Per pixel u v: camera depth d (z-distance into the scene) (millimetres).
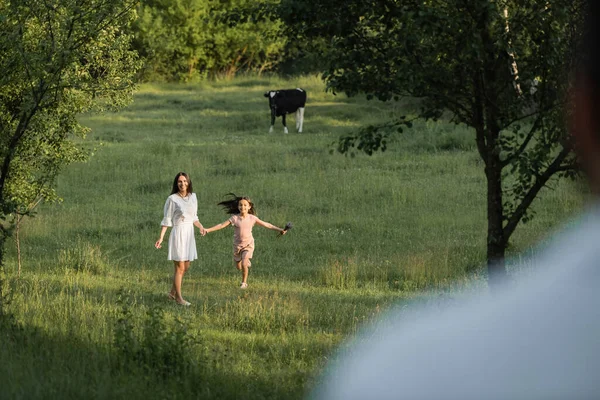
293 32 11758
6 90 14242
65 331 10836
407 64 10789
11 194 16812
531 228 21922
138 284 17344
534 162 10297
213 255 20922
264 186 29766
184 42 70562
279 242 22344
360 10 10977
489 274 11359
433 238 22656
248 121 48094
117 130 44938
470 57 10227
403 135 39250
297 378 9297
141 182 31219
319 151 37031
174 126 47125
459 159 34406
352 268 18703
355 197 28250
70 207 26703
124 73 16953
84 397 7215
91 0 13469
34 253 20625
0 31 13672
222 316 14078
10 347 9062
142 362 9008
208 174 32812
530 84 11062
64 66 13195
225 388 8469
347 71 11422
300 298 15922
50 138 17031
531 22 10211
